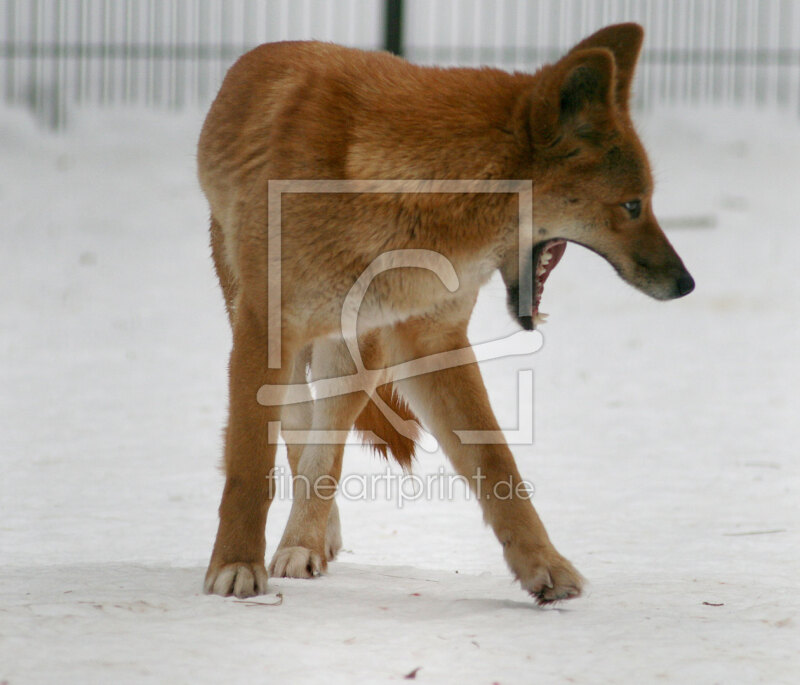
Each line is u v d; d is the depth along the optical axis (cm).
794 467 1631
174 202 3944
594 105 999
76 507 1385
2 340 2469
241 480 981
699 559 1181
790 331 2655
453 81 1036
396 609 924
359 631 848
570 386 2177
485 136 1001
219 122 1138
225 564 961
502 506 1010
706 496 1473
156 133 4700
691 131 4800
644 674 769
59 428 1819
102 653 764
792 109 5103
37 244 3431
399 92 1017
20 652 761
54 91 4741
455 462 1052
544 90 987
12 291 2925
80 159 4391
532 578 968
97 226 3659
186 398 2042
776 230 3669
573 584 961
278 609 899
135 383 2148
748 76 5344
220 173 1113
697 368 2323
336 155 988
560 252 1138
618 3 5531
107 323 2655
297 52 1102
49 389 2086
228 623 844
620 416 1952
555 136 1000
